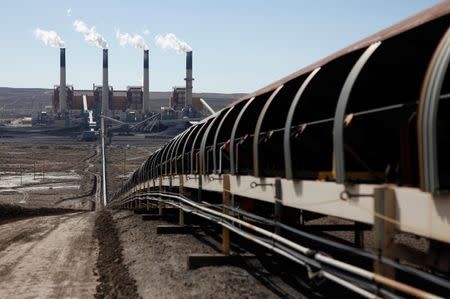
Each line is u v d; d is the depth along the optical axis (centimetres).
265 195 1045
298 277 1057
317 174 927
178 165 2106
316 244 1112
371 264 1027
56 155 17762
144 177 3309
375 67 771
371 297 590
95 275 1577
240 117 1241
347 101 698
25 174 12962
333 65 849
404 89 805
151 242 1755
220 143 1505
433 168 527
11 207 5466
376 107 825
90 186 10800
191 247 1511
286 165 900
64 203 8744
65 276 1602
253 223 1349
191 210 1623
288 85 1031
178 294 1045
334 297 888
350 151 767
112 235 2425
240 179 1207
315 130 956
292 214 1176
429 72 550
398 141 741
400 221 595
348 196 695
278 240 904
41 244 2447
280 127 1141
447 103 629
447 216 516
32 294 1381
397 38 681
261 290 979
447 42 543
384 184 664
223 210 1278
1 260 2003
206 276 1123
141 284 1227
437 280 504
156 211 2738
